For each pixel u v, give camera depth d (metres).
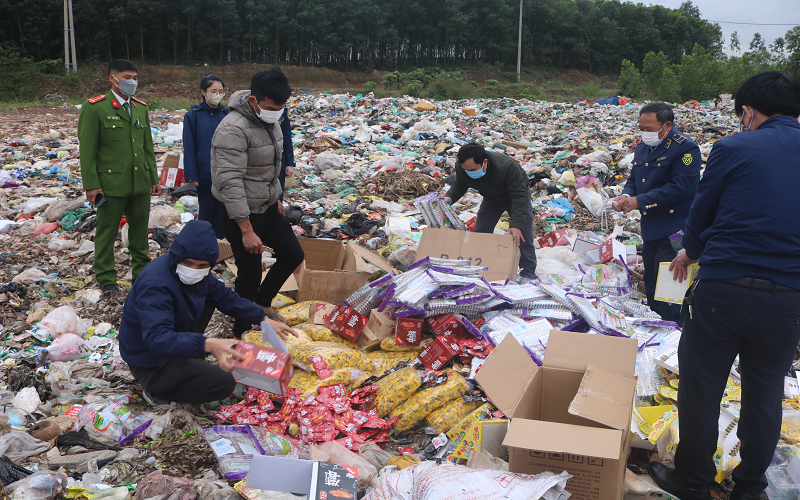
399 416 3.04
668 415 2.79
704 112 20.08
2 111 18.66
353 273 4.32
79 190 7.43
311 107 17.48
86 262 5.40
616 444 2.04
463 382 3.09
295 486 2.31
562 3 67.25
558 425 2.17
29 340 3.90
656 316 4.00
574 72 64.81
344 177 8.59
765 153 2.14
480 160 4.46
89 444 2.75
